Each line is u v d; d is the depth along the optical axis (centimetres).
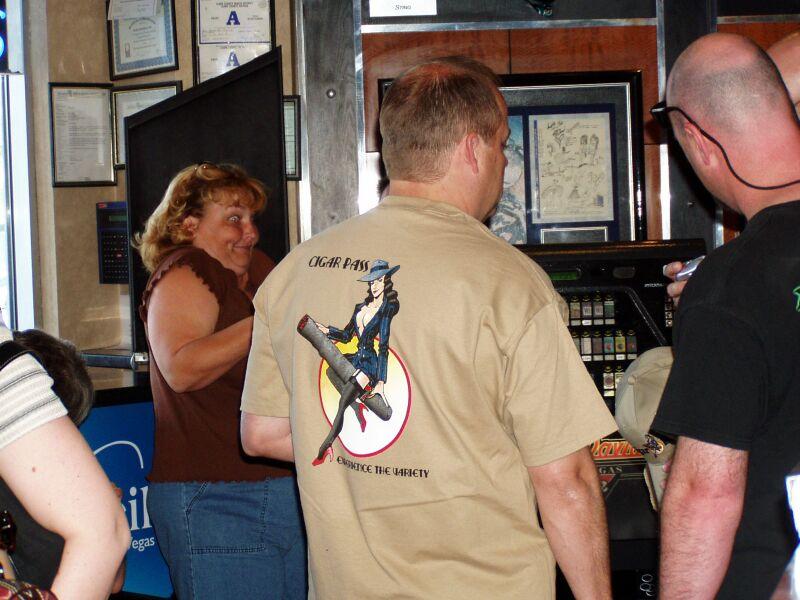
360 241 144
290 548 232
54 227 380
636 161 322
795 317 124
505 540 137
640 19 327
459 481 134
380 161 328
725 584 133
